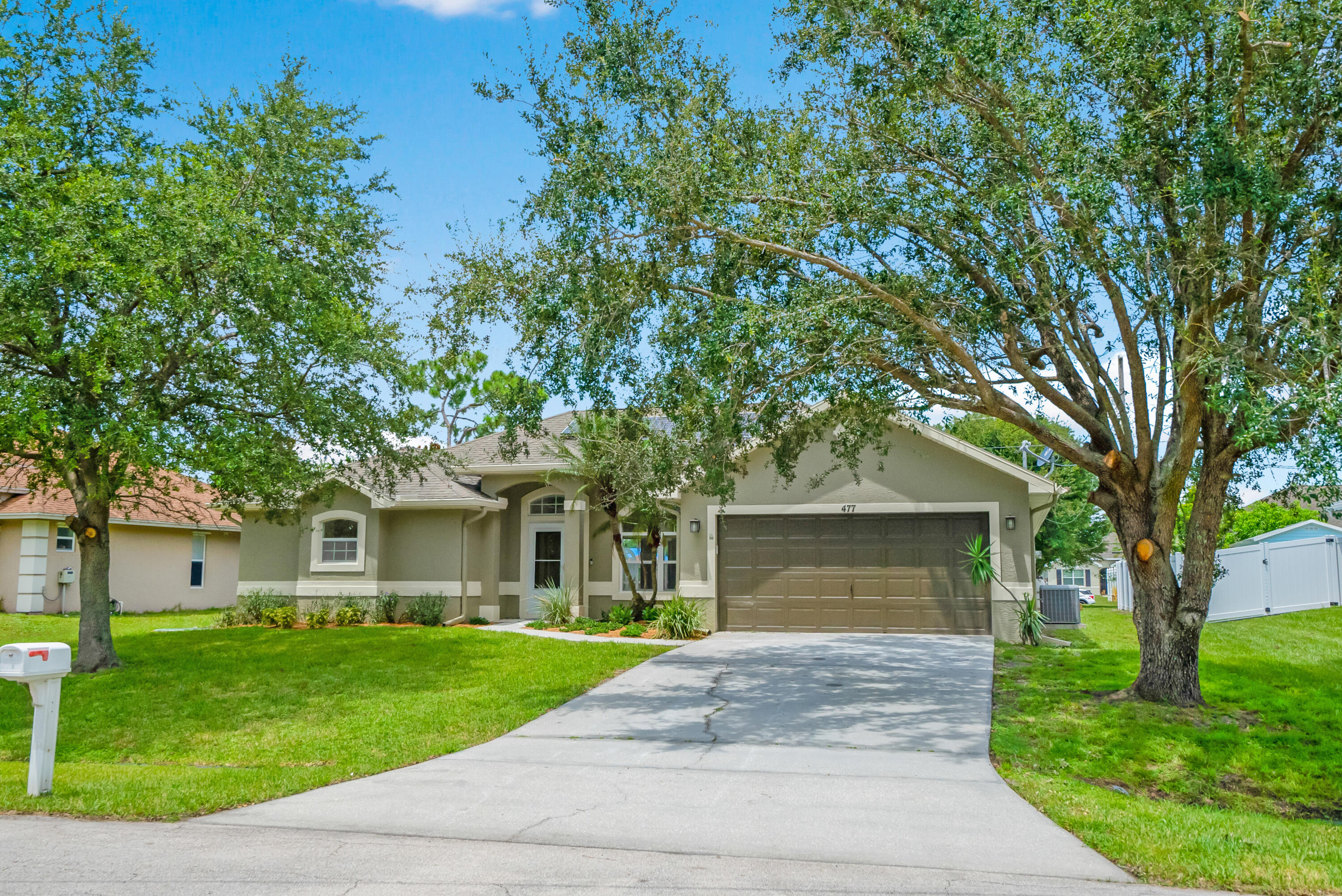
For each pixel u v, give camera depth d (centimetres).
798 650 1528
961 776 814
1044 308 1073
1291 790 847
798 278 1134
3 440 1272
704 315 1091
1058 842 620
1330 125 924
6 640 1811
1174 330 1027
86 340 1223
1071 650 1578
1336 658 1473
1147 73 928
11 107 1248
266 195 1361
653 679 1299
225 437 1299
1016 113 1016
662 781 793
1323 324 808
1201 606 1112
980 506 1698
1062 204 1005
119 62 1377
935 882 530
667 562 2059
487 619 2069
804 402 1277
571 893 500
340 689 1275
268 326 1275
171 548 2777
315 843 596
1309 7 851
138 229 1144
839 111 1152
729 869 548
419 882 515
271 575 2114
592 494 2050
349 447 1465
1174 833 645
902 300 1056
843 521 1764
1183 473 1102
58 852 563
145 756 982
